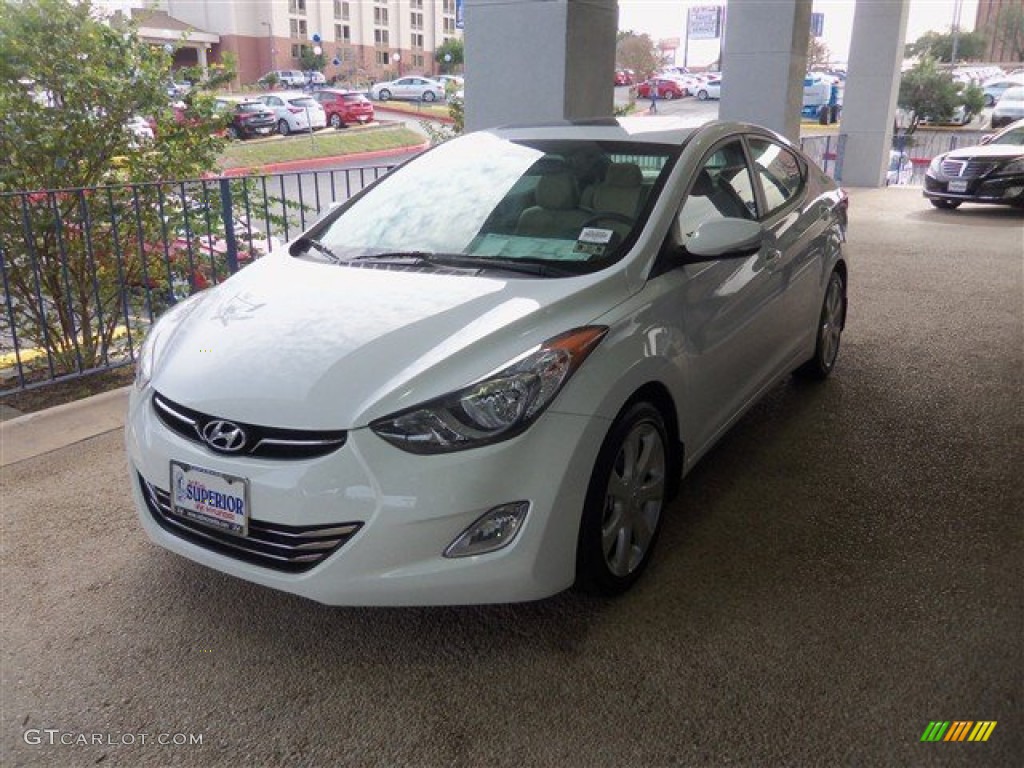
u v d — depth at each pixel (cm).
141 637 271
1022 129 1322
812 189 460
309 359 255
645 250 299
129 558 317
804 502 354
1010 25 6412
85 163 559
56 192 483
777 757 218
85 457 405
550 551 246
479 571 237
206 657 261
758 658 255
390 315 272
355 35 8375
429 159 390
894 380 507
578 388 250
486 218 334
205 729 231
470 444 234
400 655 260
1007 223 1193
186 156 595
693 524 336
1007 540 322
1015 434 423
